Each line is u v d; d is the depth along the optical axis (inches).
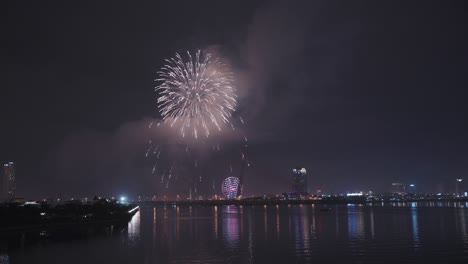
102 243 3700.8
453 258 2699.3
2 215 5191.9
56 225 5403.5
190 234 4473.4
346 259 2728.8
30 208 6122.1
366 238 3848.4
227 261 2701.8
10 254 3073.3
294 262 2650.1
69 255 3006.9
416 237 3853.3
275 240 3801.7
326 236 4094.5
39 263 2704.2
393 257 2765.7
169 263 2647.6
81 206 7603.4
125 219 6973.4
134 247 3398.1
